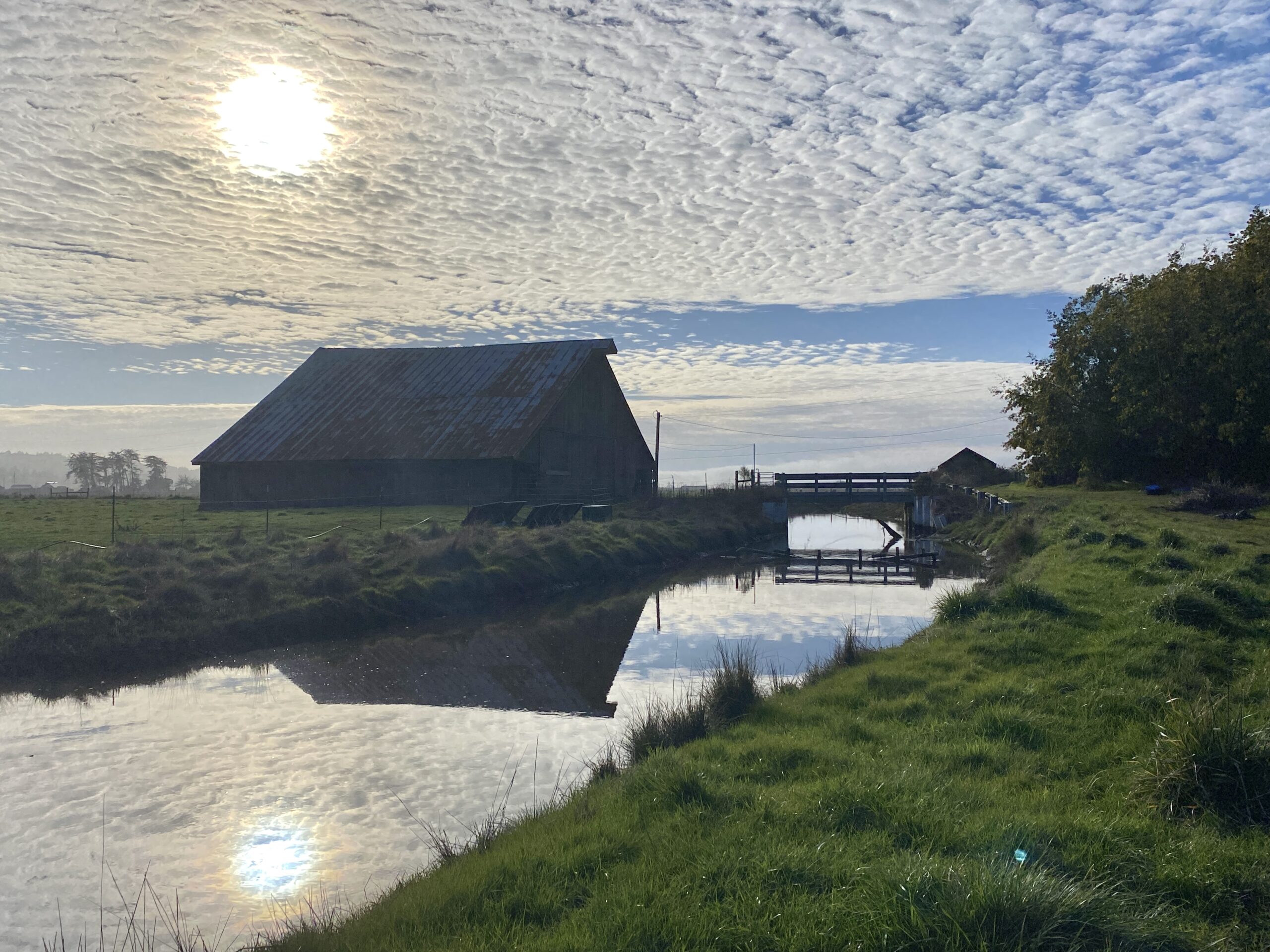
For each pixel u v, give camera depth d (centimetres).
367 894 730
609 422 5472
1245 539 2136
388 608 2089
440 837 844
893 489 5616
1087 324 4909
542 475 4616
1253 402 3722
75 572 1920
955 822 646
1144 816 661
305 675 1562
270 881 770
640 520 4288
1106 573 1759
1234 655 1106
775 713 1084
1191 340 4025
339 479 4662
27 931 686
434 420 4772
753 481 5894
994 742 880
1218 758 670
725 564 3559
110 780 1015
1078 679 1065
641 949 492
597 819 724
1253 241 3888
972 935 464
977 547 3934
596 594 2627
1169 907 523
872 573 3238
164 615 1742
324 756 1100
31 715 1289
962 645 1318
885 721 990
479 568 2492
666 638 1914
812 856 592
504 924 549
